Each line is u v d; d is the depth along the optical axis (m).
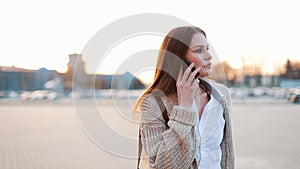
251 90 47.41
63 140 12.02
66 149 10.20
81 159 8.73
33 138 12.61
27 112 26.17
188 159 1.77
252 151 9.72
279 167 7.90
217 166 1.91
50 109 29.52
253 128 15.20
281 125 16.41
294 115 22.08
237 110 26.92
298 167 7.89
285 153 9.44
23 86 51.72
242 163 8.24
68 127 16.02
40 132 14.33
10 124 17.64
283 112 24.73
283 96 42.56
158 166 1.77
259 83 55.09
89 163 8.25
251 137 12.43
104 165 8.02
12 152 9.88
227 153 2.00
